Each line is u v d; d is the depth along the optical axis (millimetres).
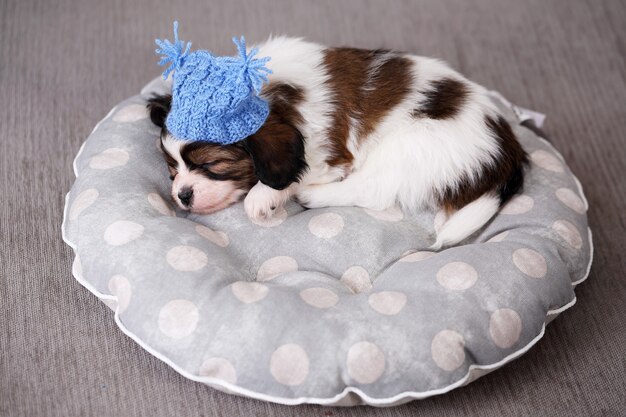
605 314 787
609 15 1137
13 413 695
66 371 724
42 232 832
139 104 849
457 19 1126
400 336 660
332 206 782
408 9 1137
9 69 1005
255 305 669
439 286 692
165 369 726
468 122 770
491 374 731
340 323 664
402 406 705
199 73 680
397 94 771
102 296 710
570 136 979
